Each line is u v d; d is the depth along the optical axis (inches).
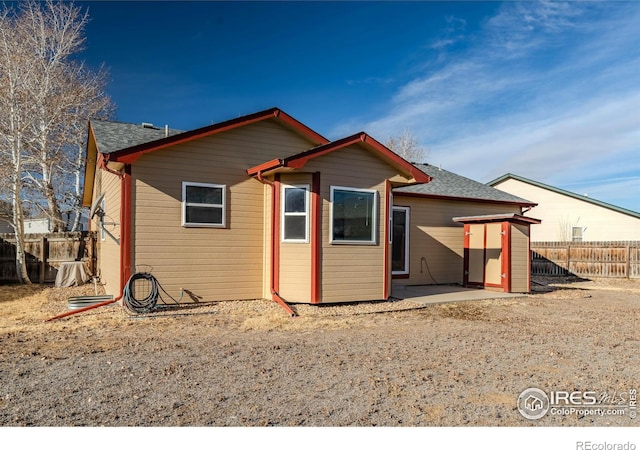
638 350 222.2
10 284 500.1
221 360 194.1
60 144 663.1
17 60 558.9
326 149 329.4
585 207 911.0
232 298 356.8
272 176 352.8
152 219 324.5
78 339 232.1
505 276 443.2
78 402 143.4
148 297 309.6
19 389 155.0
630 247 645.3
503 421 133.6
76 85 723.4
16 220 510.6
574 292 489.7
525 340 242.7
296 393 154.0
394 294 411.8
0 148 563.8
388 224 370.3
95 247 519.2
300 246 337.4
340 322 285.9
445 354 209.8
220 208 353.4
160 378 168.2
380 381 168.1
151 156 325.1
